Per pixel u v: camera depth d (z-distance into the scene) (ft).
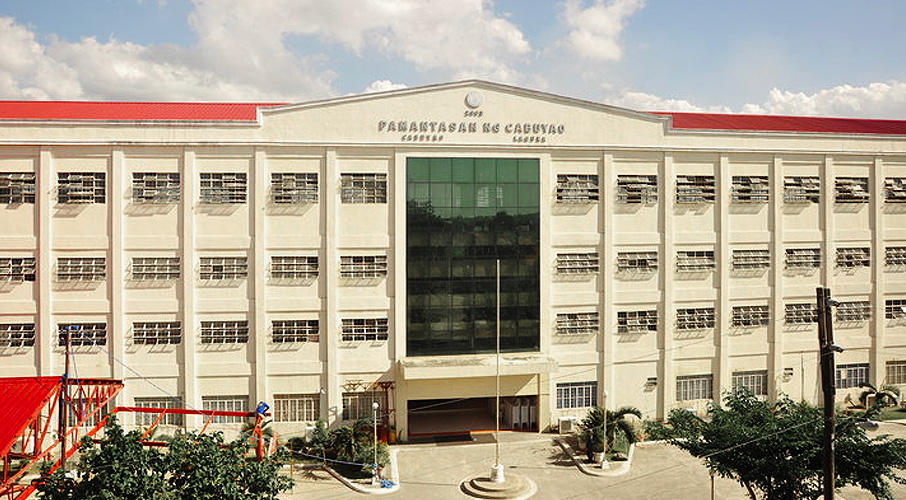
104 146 117.39
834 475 70.54
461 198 126.41
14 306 116.16
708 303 135.64
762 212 136.87
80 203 117.39
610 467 111.55
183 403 120.16
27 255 116.78
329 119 122.52
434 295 126.00
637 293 132.67
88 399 84.28
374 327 124.67
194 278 120.06
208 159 120.37
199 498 61.11
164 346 119.85
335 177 122.93
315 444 115.34
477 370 121.60
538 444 123.65
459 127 125.90
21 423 69.51
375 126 123.65
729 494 101.14
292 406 123.65
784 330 138.62
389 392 124.98
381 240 124.26
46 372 116.78
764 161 136.67
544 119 128.47
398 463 115.14
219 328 121.19
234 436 120.57
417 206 125.18
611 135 130.62
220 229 120.67
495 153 127.13
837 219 140.36
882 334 143.13
